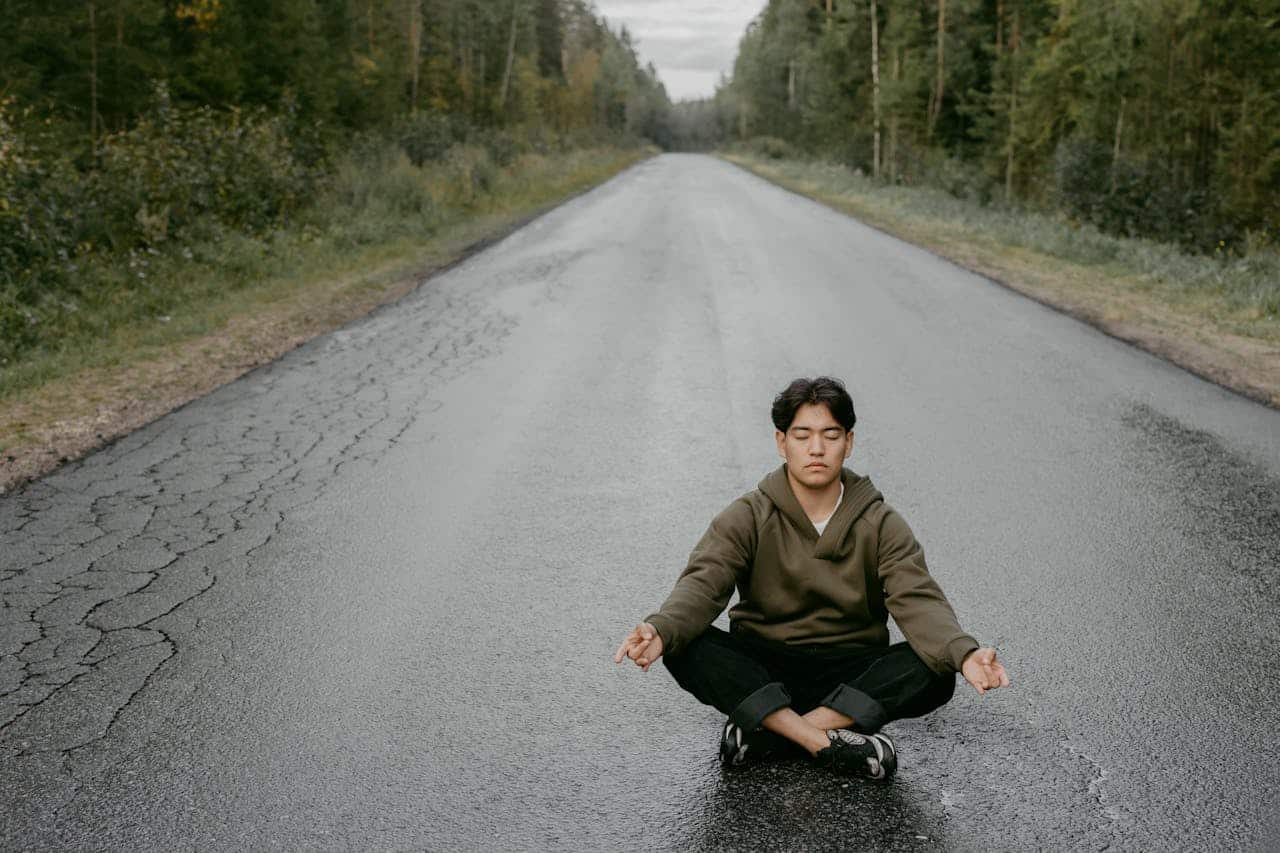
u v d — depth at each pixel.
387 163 27.11
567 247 18.06
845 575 3.04
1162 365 9.38
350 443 7.12
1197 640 4.18
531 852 2.85
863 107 53.84
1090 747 3.37
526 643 4.22
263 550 5.24
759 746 3.13
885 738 3.02
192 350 9.98
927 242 19.50
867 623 3.13
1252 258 15.14
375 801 3.11
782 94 85.25
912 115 47.47
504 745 3.43
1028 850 2.82
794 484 3.07
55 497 6.03
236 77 30.23
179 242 14.70
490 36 75.00
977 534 5.39
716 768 3.27
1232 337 10.45
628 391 8.50
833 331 10.91
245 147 18.16
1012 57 41.31
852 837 2.88
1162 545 5.23
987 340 10.46
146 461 6.71
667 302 12.65
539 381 8.84
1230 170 23.84
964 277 14.86
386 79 46.69
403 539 5.40
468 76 71.06
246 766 3.31
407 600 4.64
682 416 7.76
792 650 3.14
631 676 3.93
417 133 33.97
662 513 5.77
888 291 13.55
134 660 4.06
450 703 3.72
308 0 36.22
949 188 36.22
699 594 2.98
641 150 109.75
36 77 25.03
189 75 29.64
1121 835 2.89
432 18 64.38
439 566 5.04
